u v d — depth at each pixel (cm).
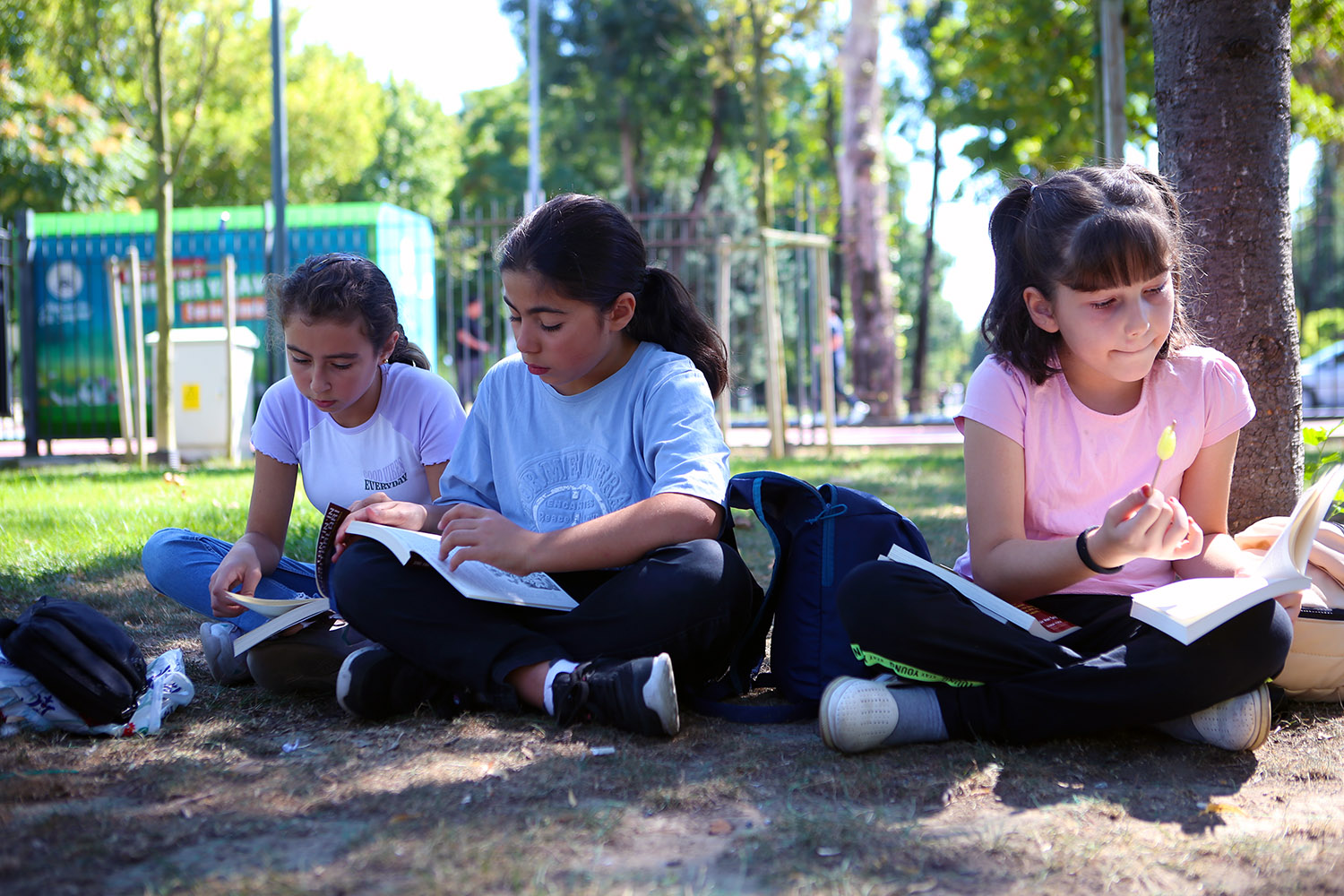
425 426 271
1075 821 175
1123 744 212
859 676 228
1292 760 205
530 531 226
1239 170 310
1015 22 928
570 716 215
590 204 234
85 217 1119
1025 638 207
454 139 3375
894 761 201
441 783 187
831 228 1120
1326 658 227
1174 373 232
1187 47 316
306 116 2261
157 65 913
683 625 223
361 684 221
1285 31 315
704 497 228
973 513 229
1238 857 161
